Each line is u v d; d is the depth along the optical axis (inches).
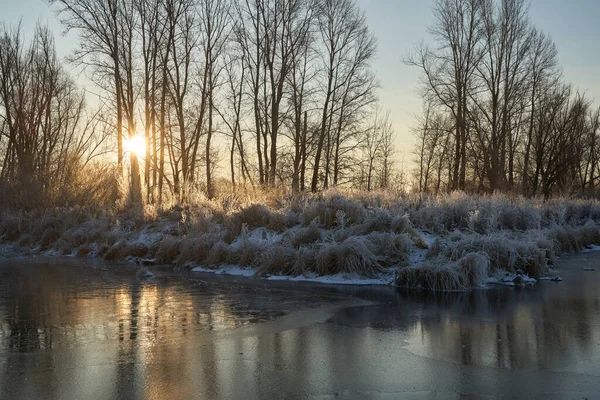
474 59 1435.8
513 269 506.9
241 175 1439.5
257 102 1309.1
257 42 1286.9
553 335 303.3
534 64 1493.6
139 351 276.7
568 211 887.7
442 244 527.5
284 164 1423.5
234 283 505.7
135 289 471.8
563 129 1679.4
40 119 1381.6
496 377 235.1
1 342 294.5
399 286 479.2
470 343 288.7
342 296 432.1
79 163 1157.1
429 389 221.1
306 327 327.3
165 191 1107.9
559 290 447.2
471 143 1498.5
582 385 224.8
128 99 1178.6
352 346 284.4
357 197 753.0
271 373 241.6
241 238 628.1
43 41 1402.6
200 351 276.5
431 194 801.6
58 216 925.8
